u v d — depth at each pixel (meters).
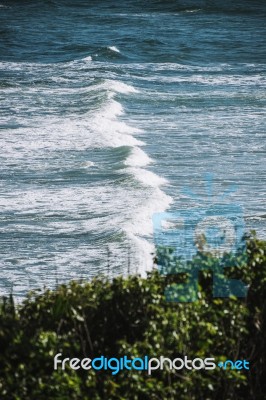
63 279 51.59
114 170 81.38
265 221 63.53
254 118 114.94
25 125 105.56
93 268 53.38
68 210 67.12
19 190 73.75
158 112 120.94
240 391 22.61
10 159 86.25
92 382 20.11
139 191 72.44
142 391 20.30
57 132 100.75
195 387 21.05
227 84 150.50
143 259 54.47
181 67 174.50
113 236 59.34
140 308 22.12
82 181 77.38
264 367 22.72
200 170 83.38
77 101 125.38
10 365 20.02
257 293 23.09
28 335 21.08
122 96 131.88
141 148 94.38
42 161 85.69
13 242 58.81
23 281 51.12
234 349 22.11
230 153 91.31
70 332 21.30
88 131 101.62
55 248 57.47
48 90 135.75
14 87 138.12
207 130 105.50
